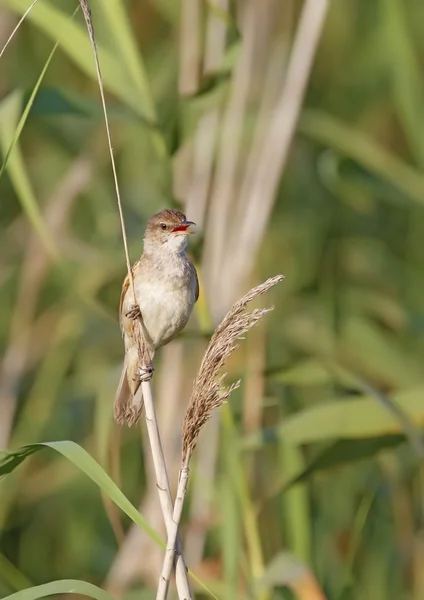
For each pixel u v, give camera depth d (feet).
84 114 29.55
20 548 39.81
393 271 45.03
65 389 41.98
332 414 29.73
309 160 45.01
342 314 42.22
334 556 36.11
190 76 35.65
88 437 41.24
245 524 30.53
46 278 44.04
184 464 20.15
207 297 35.06
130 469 40.06
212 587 31.73
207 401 19.85
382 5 42.22
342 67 47.98
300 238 44.32
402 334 42.60
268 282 19.93
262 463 36.94
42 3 28.81
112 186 43.83
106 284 40.96
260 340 36.32
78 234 46.44
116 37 28.66
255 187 35.29
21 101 28.17
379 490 37.32
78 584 20.43
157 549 34.55
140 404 28.48
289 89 35.35
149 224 30.50
